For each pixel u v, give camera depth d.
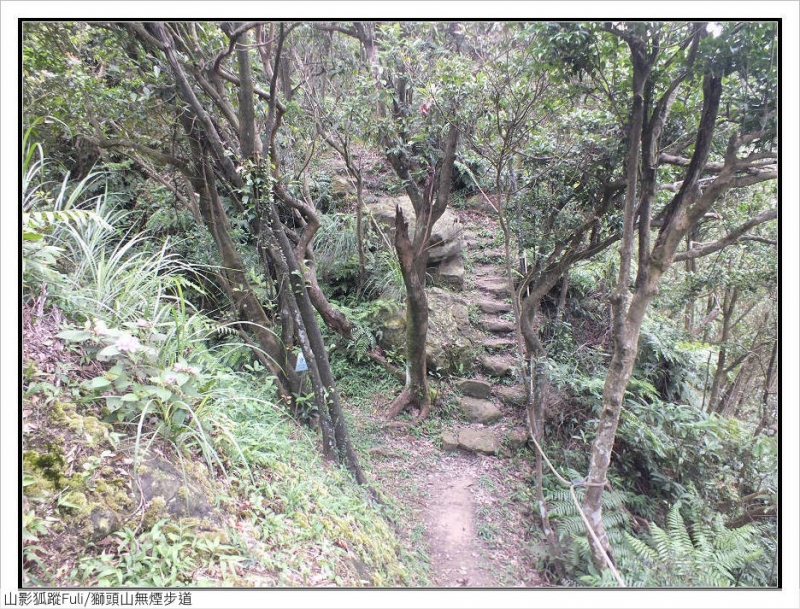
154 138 3.25
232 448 2.20
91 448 1.63
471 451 4.23
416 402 4.69
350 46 3.81
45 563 1.32
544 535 3.33
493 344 5.26
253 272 3.94
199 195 3.51
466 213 7.38
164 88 2.85
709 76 2.31
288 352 3.54
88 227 2.52
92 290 2.19
